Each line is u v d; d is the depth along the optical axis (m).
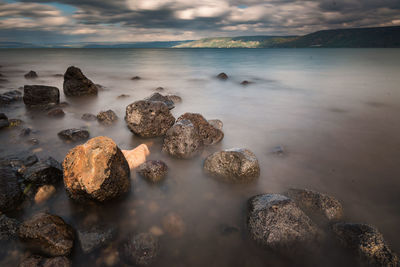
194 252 3.79
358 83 22.81
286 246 3.79
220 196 5.20
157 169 5.70
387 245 3.72
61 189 5.12
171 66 40.88
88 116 10.45
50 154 6.79
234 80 25.08
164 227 4.27
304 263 3.65
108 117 10.01
